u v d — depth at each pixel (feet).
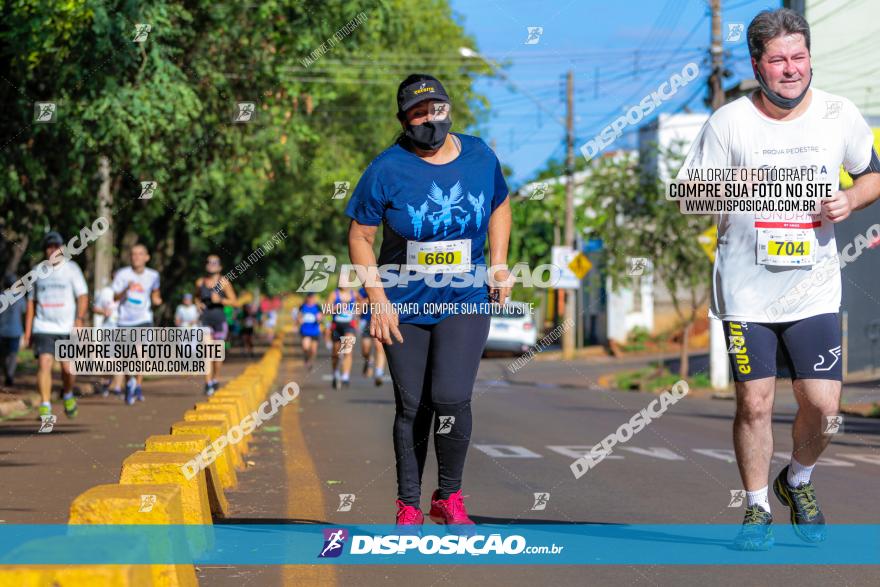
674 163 122.52
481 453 45.70
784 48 23.90
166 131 74.84
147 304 66.80
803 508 25.50
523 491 34.40
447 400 23.85
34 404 66.54
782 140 24.41
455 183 23.90
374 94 139.95
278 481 35.86
